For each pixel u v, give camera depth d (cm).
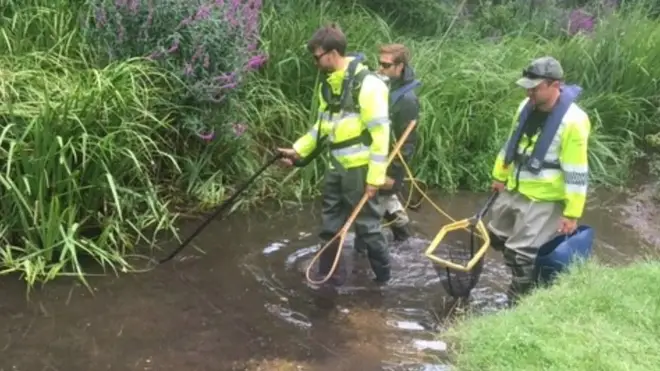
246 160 692
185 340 464
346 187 524
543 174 504
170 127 625
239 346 461
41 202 533
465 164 785
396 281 555
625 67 944
